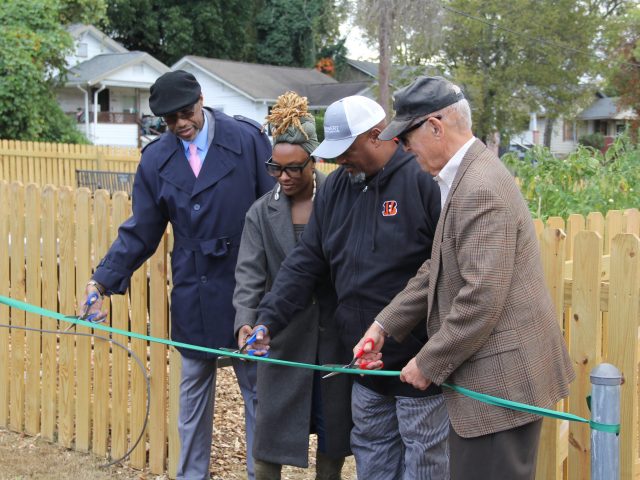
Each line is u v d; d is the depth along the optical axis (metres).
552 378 2.64
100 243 4.64
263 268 3.76
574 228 4.48
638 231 5.00
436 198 3.06
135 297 4.57
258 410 3.69
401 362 3.17
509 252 2.51
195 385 4.17
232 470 4.66
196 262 4.04
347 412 3.61
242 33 47.72
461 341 2.53
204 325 4.07
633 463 3.05
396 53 28.86
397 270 3.14
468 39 31.97
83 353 4.81
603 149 49.31
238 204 4.05
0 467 4.61
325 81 43.78
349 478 4.57
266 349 3.47
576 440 3.20
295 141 3.52
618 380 2.48
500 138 33.34
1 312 5.16
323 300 3.62
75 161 17.06
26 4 18.88
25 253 5.02
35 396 5.06
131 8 43.53
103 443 4.80
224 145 4.04
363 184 3.24
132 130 36.00
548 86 33.06
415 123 2.72
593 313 3.12
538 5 32.00
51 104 20.95
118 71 35.56
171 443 4.52
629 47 33.19
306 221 3.71
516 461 2.62
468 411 2.63
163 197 4.03
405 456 3.27
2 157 16.20
